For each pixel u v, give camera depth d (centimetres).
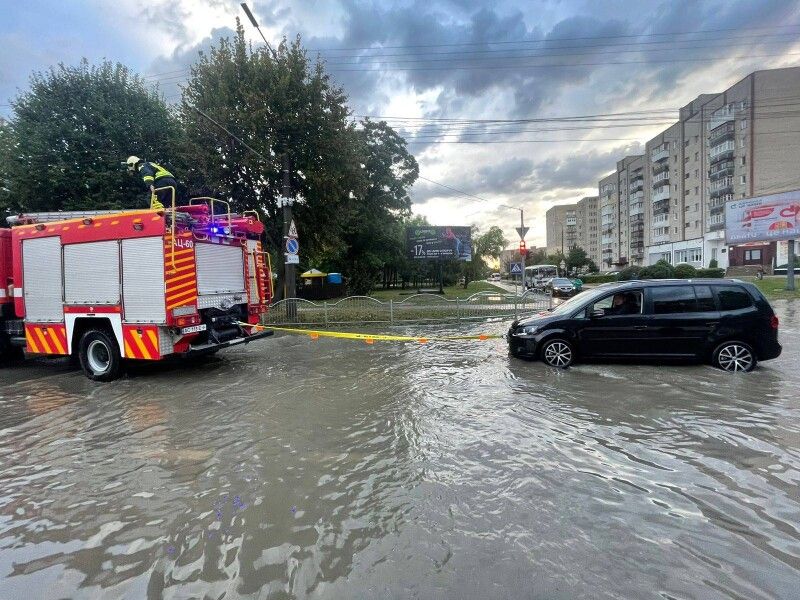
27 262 793
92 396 640
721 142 4850
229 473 376
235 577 248
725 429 446
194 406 575
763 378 645
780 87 4428
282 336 1252
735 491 326
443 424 479
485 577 239
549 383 640
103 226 730
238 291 853
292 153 1781
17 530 303
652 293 732
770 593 224
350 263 3278
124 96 1680
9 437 477
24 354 968
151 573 254
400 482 350
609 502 313
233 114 1653
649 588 229
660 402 538
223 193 1764
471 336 1152
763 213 2561
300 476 366
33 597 237
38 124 1566
